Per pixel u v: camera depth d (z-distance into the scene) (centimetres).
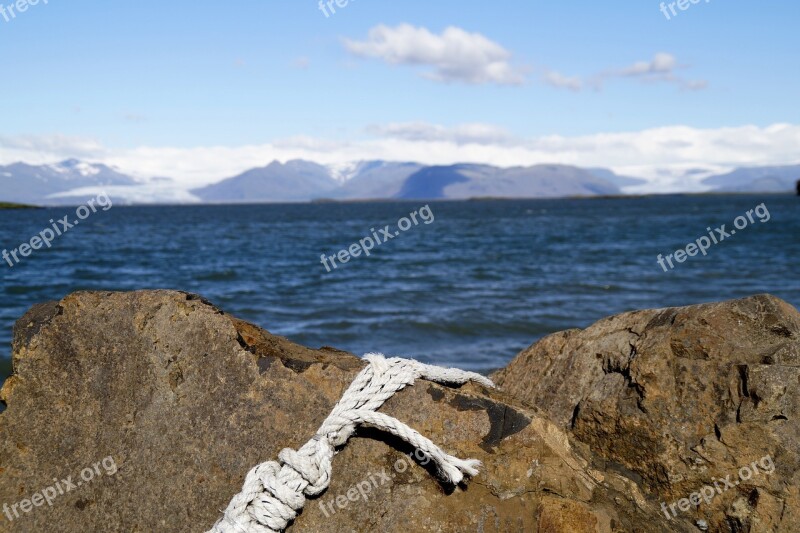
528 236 4722
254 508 283
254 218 10144
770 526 312
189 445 309
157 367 323
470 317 1522
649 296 1831
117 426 317
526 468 303
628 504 312
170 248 3859
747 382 329
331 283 2189
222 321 329
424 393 320
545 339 452
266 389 316
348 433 299
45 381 327
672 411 341
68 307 337
